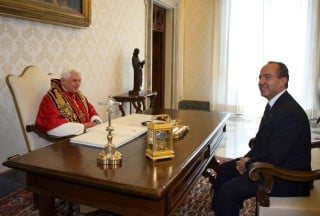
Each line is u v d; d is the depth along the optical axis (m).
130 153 1.70
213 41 7.32
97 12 4.12
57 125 2.47
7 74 2.86
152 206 1.33
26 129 2.50
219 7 7.14
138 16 5.27
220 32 7.19
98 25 4.17
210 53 7.46
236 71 7.17
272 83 2.02
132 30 5.10
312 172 1.73
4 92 2.84
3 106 2.85
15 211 2.48
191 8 7.45
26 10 2.86
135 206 1.36
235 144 4.71
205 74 7.57
